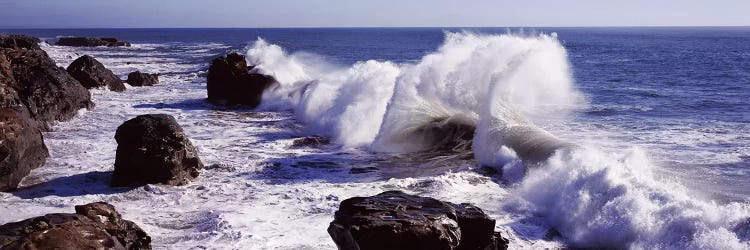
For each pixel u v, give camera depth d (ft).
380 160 45.01
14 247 18.03
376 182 38.37
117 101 80.43
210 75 80.48
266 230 28.81
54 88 61.77
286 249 26.20
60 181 37.99
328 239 27.40
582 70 144.46
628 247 26.43
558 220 30.17
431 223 18.48
